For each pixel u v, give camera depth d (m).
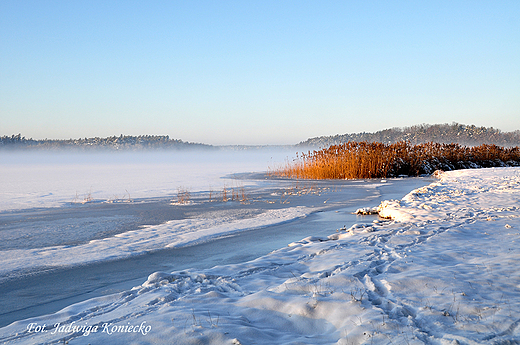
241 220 9.76
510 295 3.51
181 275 4.87
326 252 5.74
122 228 8.92
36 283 5.04
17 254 6.54
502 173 20.19
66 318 3.55
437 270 4.38
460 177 19.14
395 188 17.23
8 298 4.51
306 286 4.00
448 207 9.74
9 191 18.14
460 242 5.88
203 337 2.87
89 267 5.77
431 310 3.17
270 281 4.46
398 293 3.71
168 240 7.53
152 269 5.64
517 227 6.82
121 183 22.52
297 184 20.28
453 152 29.31
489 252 5.18
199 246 7.06
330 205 12.38
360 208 11.37
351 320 3.07
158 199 14.60
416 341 2.61
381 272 4.56
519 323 2.81
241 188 18.39
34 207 12.60
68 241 7.62
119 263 5.97
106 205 12.97
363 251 5.60
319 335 2.99
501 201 10.40
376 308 3.29
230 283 4.43
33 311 4.12
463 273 4.25
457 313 3.10
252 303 3.64
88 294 4.63
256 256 6.32
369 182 20.61
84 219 10.22
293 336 2.99
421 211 9.23
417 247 5.67
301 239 7.54
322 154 25.53
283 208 11.86
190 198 14.79
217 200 14.03
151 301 3.85
